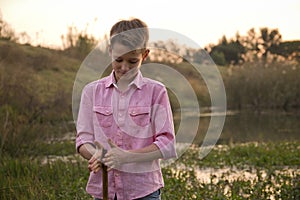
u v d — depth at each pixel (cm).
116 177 363
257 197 750
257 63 3069
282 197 740
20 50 2428
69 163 966
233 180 910
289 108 2977
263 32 5125
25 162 896
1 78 1634
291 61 3167
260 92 2973
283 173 961
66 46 2692
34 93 1766
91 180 373
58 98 1831
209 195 746
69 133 1549
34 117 1427
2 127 1089
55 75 2359
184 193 749
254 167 1098
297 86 2992
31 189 690
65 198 692
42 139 1277
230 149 1364
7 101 1529
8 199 677
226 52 4334
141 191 362
